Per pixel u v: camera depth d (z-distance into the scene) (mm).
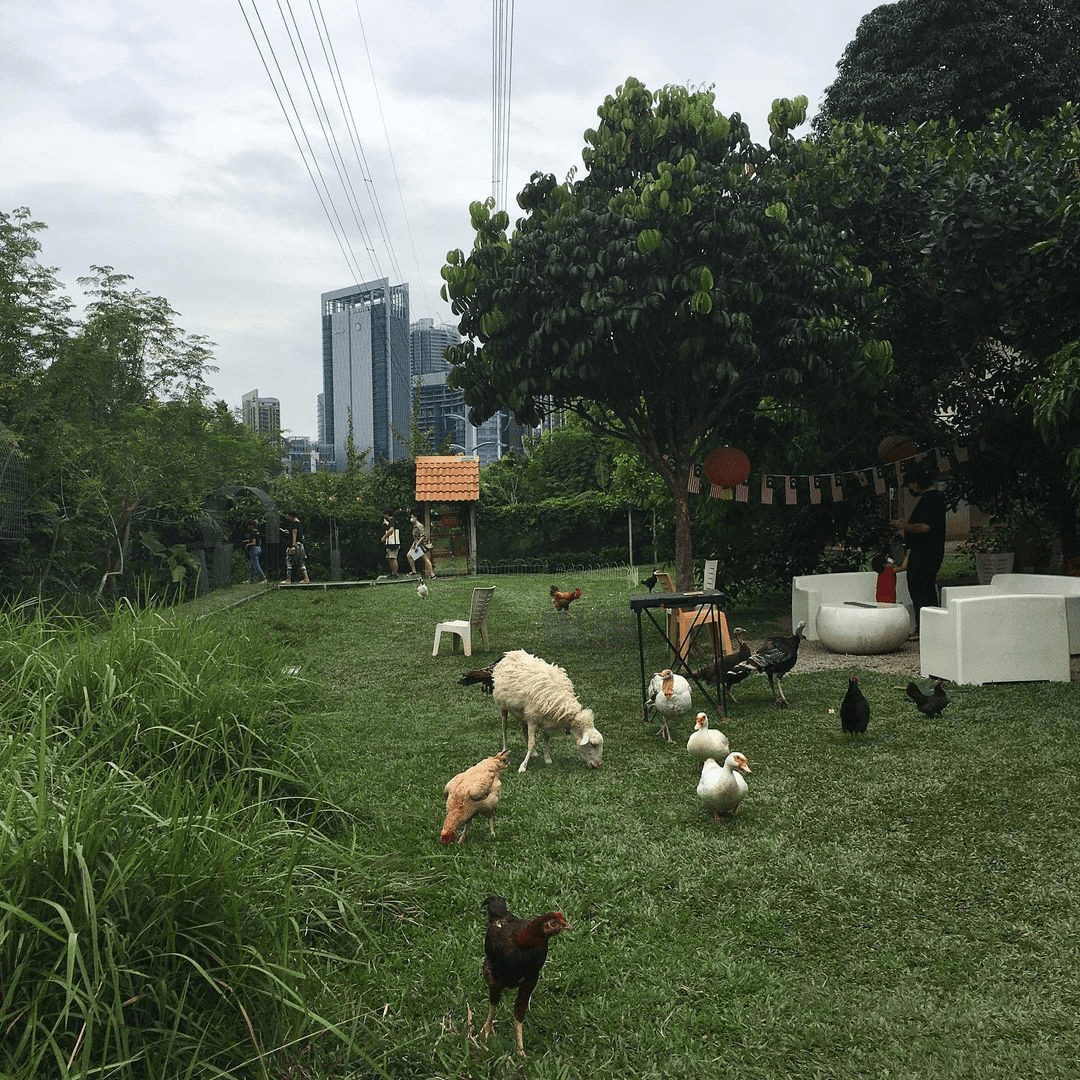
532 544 30266
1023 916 4152
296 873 4066
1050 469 12430
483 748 7453
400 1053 3271
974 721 7414
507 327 11758
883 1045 3289
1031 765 6199
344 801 5730
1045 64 22297
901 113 22469
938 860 4805
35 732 4094
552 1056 3279
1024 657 8664
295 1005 2943
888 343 11289
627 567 28375
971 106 22156
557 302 11305
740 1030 3416
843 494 13797
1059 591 10273
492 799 5258
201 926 3102
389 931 4203
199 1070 2855
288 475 32469
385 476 30484
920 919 4199
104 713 4852
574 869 4887
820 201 12219
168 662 5672
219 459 26328
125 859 3102
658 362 12133
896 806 5617
